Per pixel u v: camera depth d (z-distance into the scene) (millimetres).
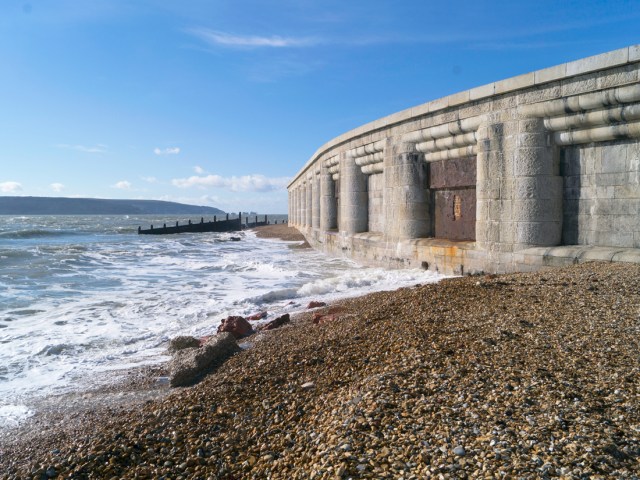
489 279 8688
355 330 6266
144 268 17516
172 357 6246
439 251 12148
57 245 28797
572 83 8938
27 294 11945
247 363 5668
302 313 8758
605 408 3361
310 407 4203
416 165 13312
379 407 3664
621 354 4344
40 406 5129
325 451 3203
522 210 9805
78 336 8023
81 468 3508
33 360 6797
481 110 10734
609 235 9070
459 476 2668
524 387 3781
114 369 6355
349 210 17734
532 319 5688
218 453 3613
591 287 6848
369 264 15984
